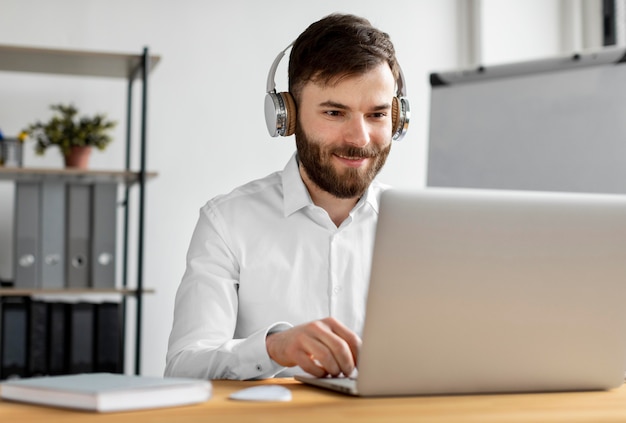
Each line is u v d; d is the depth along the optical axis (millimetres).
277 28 4211
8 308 3367
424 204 1062
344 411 972
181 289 1731
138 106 3986
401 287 1069
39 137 3525
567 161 2176
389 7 4426
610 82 2123
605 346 1180
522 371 1155
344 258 1847
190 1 4094
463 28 4523
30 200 3383
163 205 4027
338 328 1284
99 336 3434
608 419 954
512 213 1099
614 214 1141
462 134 2383
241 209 1845
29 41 3871
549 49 4531
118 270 3939
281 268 1811
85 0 3947
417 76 4453
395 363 1093
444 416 954
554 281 1128
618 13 4355
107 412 941
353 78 1602
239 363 1390
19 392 1025
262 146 4160
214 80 4117
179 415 929
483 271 1096
